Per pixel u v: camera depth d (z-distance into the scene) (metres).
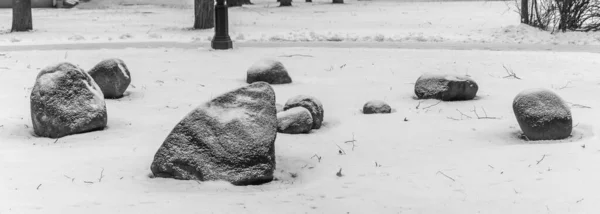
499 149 7.99
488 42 22.56
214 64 16.47
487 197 6.25
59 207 5.86
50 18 34.91
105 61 11.79
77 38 23.84
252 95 7.17
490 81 13.69
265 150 6.85
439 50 19.58
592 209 5.80
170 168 6.82
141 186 6.59
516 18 32.78
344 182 6.82
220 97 7.12
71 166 7.29
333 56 18.03
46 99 8.91
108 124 9.70
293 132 9.08
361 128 9.44
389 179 6.89
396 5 43.94
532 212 5.79
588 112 10.07
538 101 8.49
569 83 13.16
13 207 5.82
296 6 43.19
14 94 12.22
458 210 5.89
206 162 6.78
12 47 20.38
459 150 8.08
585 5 24.39
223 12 19.62
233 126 6.89
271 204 6.05
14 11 27.62
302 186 6.75
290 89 12.77
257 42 22.41
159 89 12.84
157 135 8.94
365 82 13.71
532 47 20.64
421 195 6.35
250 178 6.74
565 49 19.88
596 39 22.62
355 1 49.47
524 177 6.82
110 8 43.56
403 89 12.77
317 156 7.88
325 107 11.09
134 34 25.64
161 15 37.09
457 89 11.33
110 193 6.33
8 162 7.43
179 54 18.44
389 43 22.02
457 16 34.78
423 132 9.12
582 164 7.17
